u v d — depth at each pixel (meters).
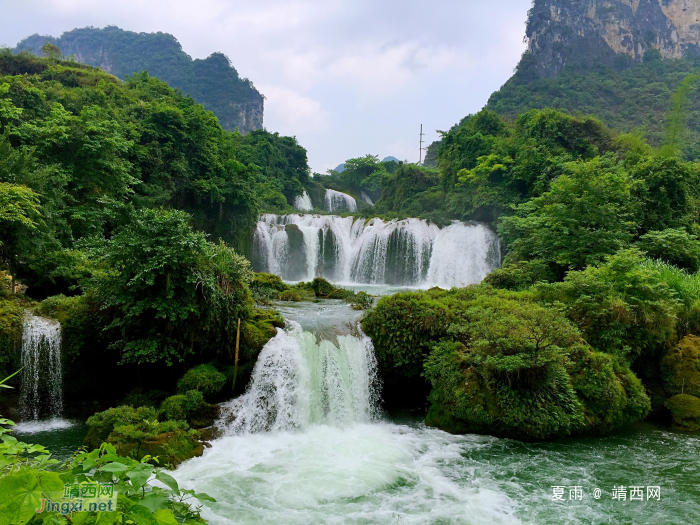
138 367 12.82
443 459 9.88
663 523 7.61
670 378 13.13
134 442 9.16
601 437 11.23
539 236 20.16
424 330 13.07
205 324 12.03
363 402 12.57
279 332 12.95
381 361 13.23
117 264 11.80
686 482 8.99
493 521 7.62
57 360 12.11
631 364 13.43
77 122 20.16
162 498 3.26
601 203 19.25
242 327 12.46
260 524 7.39
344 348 12.80
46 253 14.74
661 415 12.80
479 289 16.33
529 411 10.71
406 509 7.94
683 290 14.73
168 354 11.89
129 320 11.84
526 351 10.90
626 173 21.72
